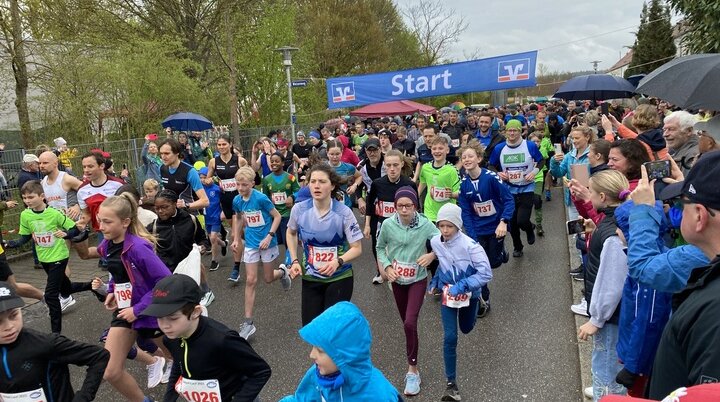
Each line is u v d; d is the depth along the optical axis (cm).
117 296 382
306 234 418
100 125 1415
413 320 400
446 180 607
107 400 425
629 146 368
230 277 735
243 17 2177
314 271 420
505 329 515
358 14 3684
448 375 388
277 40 2241
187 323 254
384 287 676
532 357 452
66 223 568
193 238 479
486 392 400
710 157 170
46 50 1323
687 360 155
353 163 1000
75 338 571
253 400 265
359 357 216
